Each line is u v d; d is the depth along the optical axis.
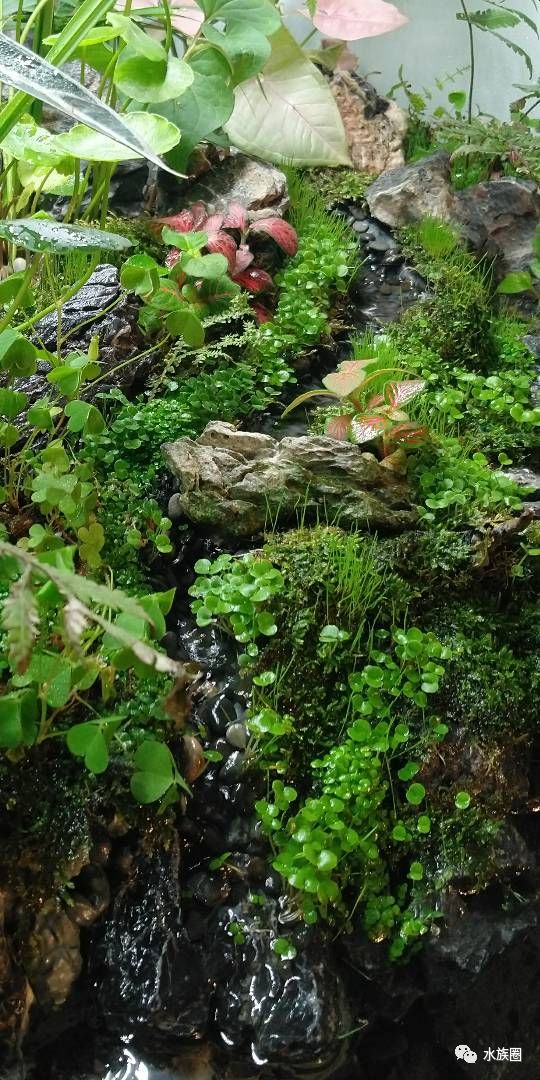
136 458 2.38
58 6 2.87
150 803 1.91
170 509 2.36
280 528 2.32
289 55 3.40
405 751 2.06
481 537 2.30
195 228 2.88
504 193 3.54
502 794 2.10
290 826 1.89
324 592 2.15
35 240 1.84
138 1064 1.87
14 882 1.78
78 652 1.25
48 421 2.07
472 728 2.11
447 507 2.40
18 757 1.80
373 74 4.31
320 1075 1.91
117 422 2.36
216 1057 1.88
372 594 2.17
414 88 4.49
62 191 2.38
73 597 1.14
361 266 3.29
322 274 3.01
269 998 1.84
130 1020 1.83
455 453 2.55
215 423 2.36
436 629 2.21
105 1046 1.88
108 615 1.85
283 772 1.99
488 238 3.46
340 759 1.96
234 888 1.95
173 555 2.31
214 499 2.26
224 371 2.61
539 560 2.33
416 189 3.37
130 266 2.24
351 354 2.98
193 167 3.20
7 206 2.44
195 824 1.98
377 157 3.81
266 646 2.09
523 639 2.29
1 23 2.44
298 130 3.42
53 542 1.89
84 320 2.53
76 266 2.69
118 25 2.06
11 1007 1.73
